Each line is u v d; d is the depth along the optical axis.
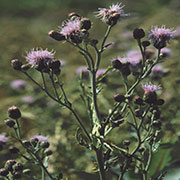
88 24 0.69
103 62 1.21
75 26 0.69
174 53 0.98
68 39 0.69
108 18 0.70
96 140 0.70
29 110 1.01
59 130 0.92
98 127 0.70
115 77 0.98
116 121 0.69
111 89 0.97
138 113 0.71
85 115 0.97
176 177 0.77
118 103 0.70
